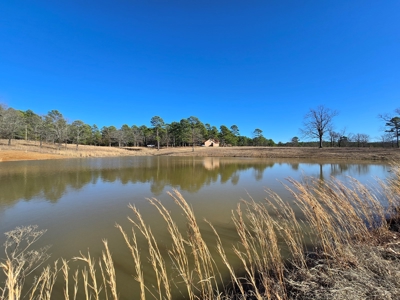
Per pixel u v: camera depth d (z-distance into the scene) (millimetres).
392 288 2117
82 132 59125
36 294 2895
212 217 6180
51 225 5668
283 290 2518
